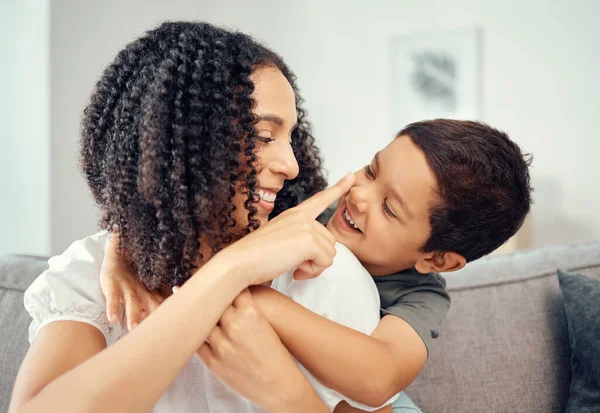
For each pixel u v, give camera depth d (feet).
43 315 2.81
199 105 2.57
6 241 9.28
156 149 2.51
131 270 2.91
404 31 11.04
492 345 4.21
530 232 9.93
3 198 9.25
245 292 2.48
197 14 12.37
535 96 9.96
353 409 2.73
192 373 2.95
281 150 2.79
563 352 4.21
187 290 2.33
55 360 2.54
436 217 3.22
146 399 2.21
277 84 2.79
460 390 4.09
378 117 11.35
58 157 9.20
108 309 2.65
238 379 2.40
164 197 2.55
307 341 2.45
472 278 4.53
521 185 3.44
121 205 2.66
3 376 4.06
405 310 3.12
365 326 2.79
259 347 2.34
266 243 2.49
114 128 2.72
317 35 11.87
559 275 4.31
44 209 9.09
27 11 9.09
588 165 9.60
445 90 10.66
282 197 3.55
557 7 9.71
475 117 10.41
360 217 3.30
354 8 11.48
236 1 12.59
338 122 11.76
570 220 9.75
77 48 9.45
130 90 2.72
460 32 10.45
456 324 4.29
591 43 9.48
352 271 2.85
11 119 9.25
